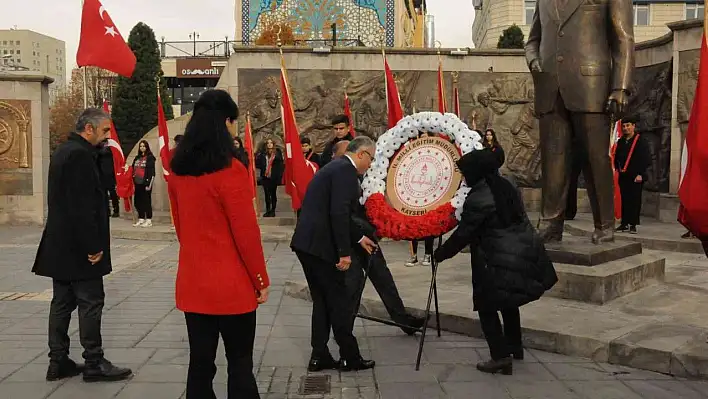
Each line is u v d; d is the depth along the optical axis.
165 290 8.10
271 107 15.21
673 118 13.17
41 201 15.77
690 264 9.13
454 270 8.35
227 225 3.59
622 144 11.80
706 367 4.61
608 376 4.77
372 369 4.99
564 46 6.86
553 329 5.39
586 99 6.75
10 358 5.24
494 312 4.79
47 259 4.62
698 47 12.58
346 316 4.89
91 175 4.59
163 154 13.11
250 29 23.50
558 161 7.17
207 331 3.61
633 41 6.64
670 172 13.41
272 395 4.45
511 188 4.73
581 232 12.11
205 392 3.66
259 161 15.06
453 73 13.04
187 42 35.22
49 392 4.48
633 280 6.74
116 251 11.70
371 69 15.30
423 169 5.43
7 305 7.18
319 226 4.80
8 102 15.46
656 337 5.14
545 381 4.68
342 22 23.58
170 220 15.43
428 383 4.67
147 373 4.88
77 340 5.84
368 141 4.90
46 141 15.98
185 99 44.38
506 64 15.45
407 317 5.86
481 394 4.44
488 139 11.35
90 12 9.47
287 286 7.76
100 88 41.66
